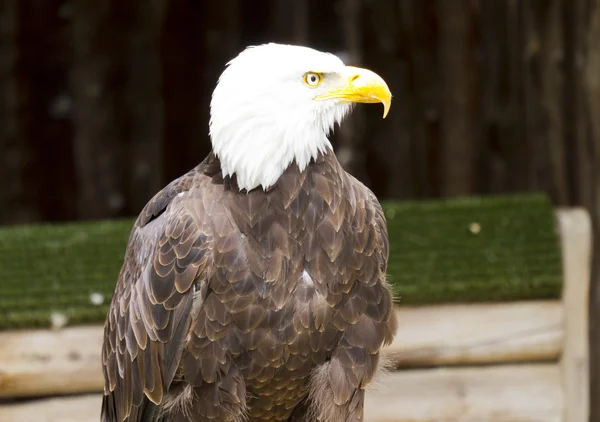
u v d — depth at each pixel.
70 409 8.41
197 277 5.75
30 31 14.49
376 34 14.09
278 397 6.16
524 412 8.60
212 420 5.99
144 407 6.30
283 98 5.69
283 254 5.74
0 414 8.37
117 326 6.26
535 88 12.55
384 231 6.31
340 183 5.92
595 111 11.34
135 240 6.31
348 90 5.82
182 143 14.91
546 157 12.41
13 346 8.36
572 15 11.78
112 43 14.63
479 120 13.88
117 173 14.86
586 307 8.80
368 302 6.00
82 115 14.70
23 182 14.76
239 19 14.62
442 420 8.53
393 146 14.27
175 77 14.77
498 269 8.86
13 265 9.40
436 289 8.56
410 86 14.16
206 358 5.85
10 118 14.58
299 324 5.81
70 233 10.27
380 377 6.63
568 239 9.11
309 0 14.31
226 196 5.83
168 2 14.55
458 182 14.06
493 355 8.62
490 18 13.52
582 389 8.70
